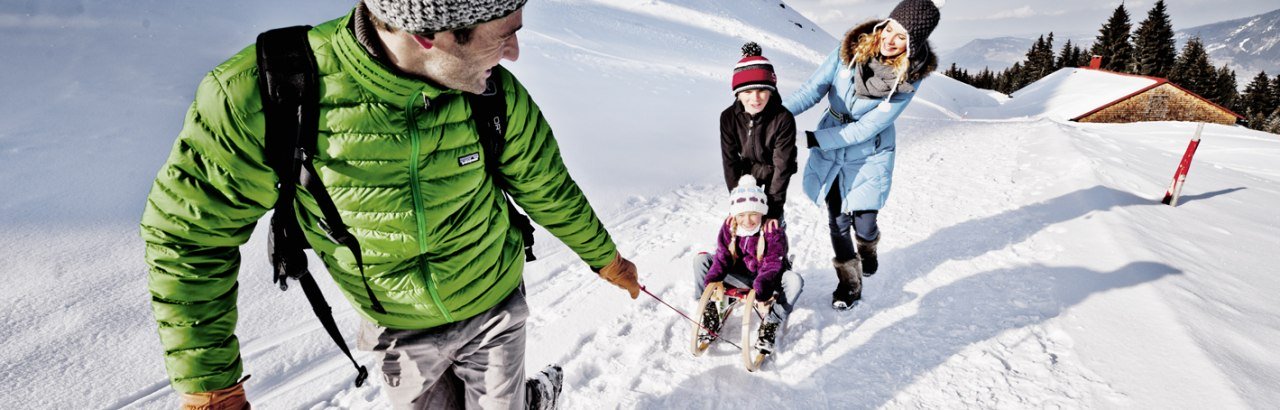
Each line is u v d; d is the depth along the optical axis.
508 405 1.79
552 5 29.17
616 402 2.79
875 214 3.61
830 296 3.87
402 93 1.22
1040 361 2.92
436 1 1.01
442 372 1.78
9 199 4.03
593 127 8.30
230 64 1.17
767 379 2.97
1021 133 10.80
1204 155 17.06
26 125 5.09
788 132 3.13
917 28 2.81
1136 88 39.03
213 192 1.19
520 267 1.82
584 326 3.42
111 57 7.09
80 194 4.24
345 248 1.46
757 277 3.07
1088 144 9.22
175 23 9.02
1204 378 2.57
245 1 11.32
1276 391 2.50
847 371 3.00
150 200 1.19
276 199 1.31
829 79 3.42
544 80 10.39
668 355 3.18
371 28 1.17
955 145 9.86
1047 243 4.50
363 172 1.29
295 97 1.16
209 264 1.24
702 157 7.78
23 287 3.21
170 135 5.42
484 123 1.44
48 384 2.59
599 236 1.95
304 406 2.65
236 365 1.33
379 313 1.62
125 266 3.56
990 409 2.62
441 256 1.53
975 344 3.13
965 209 5.72
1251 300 3.52
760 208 3.05
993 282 3.89
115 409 2.52
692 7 41.06
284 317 3.29
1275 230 5.39
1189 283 3.59
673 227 5.32
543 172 1.70
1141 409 2.47
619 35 25.02
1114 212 5.07
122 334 2.97
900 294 3.84
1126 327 3.09
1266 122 68.75
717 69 19.66
